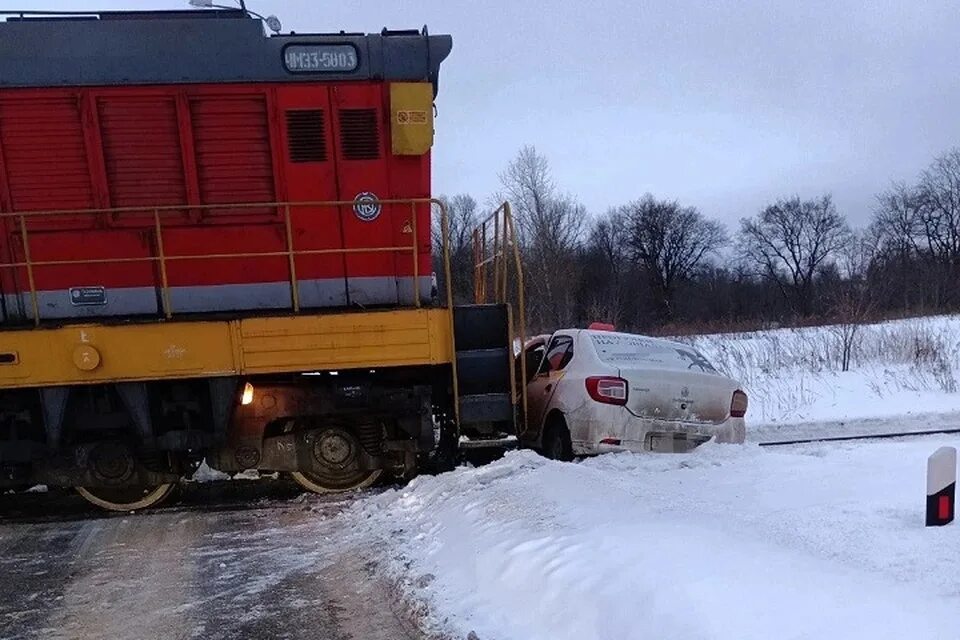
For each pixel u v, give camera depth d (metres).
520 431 6.76
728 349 16.53
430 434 6.34
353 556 4.79
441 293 7.82
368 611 3.90
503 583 3.76
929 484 4.06
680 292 68.12
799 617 2.70
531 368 8.09
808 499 4.89
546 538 4.07
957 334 18.23
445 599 3.80
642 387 6.53
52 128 6.19
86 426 5.95
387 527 5.27
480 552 4.20
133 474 6.11
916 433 9.05
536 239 29.64
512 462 5.81
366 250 6.41
